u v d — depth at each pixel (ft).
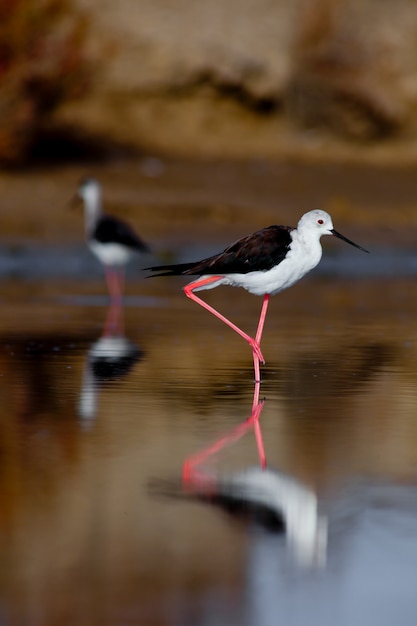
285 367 40.83
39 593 19.31
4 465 26.94
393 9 111.14
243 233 79.66
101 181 88.84
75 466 26.94
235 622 18.34
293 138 103.40
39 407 33.55
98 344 46.19
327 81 105.09
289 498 24.53
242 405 34.06
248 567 20.58
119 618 18.40
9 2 89.04
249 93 104.68
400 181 93.50
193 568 20.45
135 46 104.99
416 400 34.86
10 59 90.17
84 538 21.89
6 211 80.79
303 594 19.45
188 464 27.20
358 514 23.44
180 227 80.33
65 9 94.99
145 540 21.84
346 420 31.99
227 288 68.95
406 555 21.26
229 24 108.17
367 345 46.34
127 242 65.51
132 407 33.65
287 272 40.83
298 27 107.96
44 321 53.26
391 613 18.71
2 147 89.45
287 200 86.63
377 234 81.00
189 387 36.94
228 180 90.84
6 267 72.33
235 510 23.67
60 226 79.15
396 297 64.03
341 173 94.89
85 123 99.71
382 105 104.94
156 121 102.47
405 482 25.73
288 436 30.09
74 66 91.09
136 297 64.39
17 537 21.84
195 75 104.47
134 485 25.41
